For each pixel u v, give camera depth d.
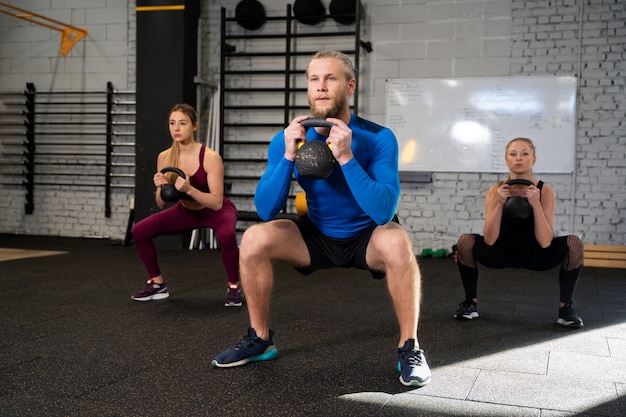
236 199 6.82
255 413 1.70
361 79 6.44
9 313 3.06
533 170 6.02
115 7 7.07
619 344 2.55
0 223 7.41
